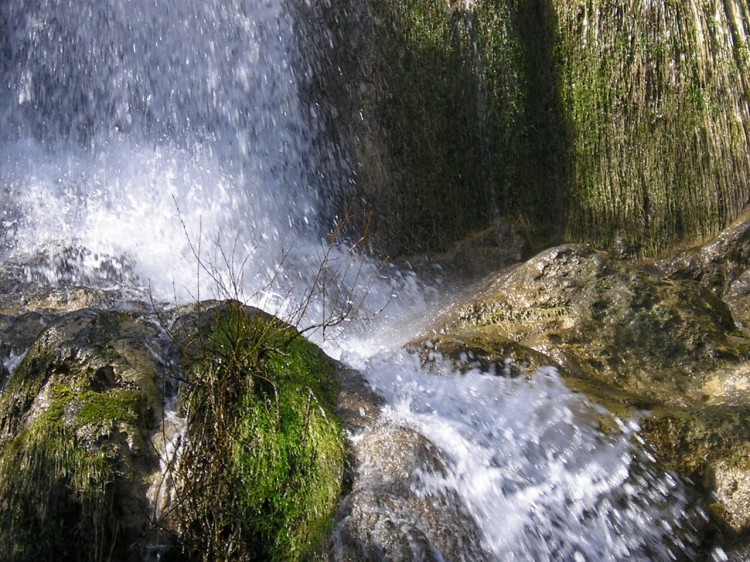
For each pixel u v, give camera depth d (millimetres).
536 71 5574
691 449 3314
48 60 5621
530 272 4020
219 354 3014
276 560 2695
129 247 4816
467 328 3938
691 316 3822
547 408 3336
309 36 5531
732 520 3174
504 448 3127
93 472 2738
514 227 5293
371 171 5445
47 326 3205
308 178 5520
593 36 5477
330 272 5059
